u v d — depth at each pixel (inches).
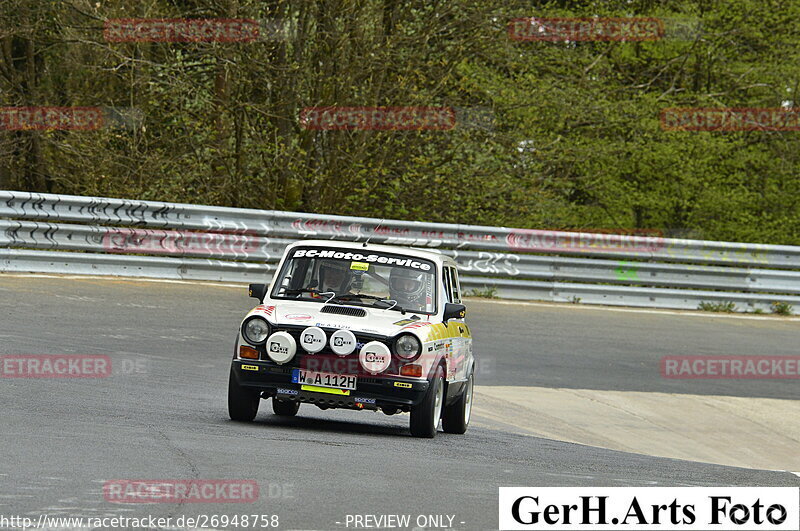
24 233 1704.0
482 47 2536.9
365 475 666.2
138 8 2362.2
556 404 1254.3
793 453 1195.3
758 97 3467.0
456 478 687.1
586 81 2918.3
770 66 3356.3
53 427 757.3
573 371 1446.9
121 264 1795.0
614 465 860.0
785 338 1863.9
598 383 1391.5
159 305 1569.9
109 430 764.0
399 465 720.3
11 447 668.1
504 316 1824.6
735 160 3297.2
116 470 621.0
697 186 3238.2
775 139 3334.2
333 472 666.8
